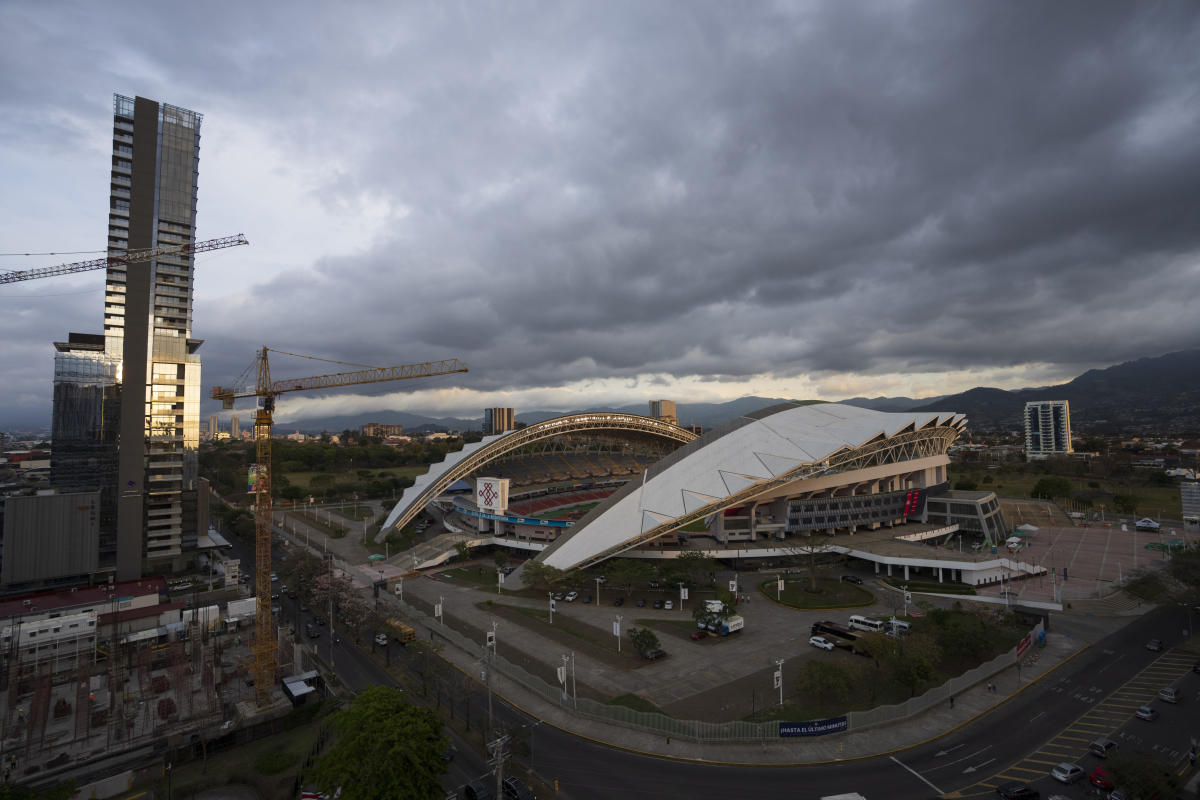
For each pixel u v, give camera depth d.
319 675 74.25
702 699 66.19
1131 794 46.19
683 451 142.12
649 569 106.31
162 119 133.12
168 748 60.38
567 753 56.44
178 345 136.25
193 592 115.88
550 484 189.88
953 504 148.00
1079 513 182.38
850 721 59.19
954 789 49.72
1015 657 74.81
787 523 132.38
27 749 59.69
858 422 146.62
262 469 85.69
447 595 109.06
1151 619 92.31
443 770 47.44
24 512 109.25
